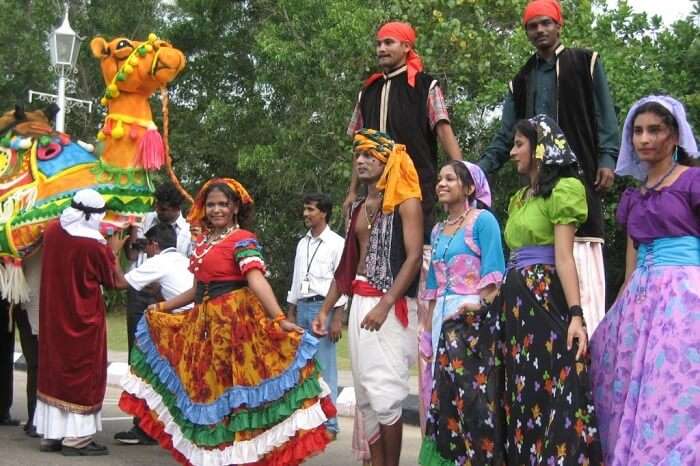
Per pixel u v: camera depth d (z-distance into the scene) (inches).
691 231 187.3
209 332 247.1
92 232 290.5
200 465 244.5
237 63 997.8
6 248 307.4
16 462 276.5
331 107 754.8
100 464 277.6
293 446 235.9
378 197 237.1
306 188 857.5
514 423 200.8
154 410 259.6
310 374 238.1
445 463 211.5
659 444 180.4
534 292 200.8
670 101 190.5
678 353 181.6
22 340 323.0
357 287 236.8
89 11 1098.1
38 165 314.5
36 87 1083.3
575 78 243.1
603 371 199.2
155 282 309.6
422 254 233.9
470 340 211.6
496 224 225.3
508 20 671.8
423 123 256.1
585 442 189.5
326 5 787.4
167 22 1100.5
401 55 260.4
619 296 200.5
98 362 291.1
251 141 932.6
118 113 318.0
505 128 259.3
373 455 237.3
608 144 239.8
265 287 241.8
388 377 229.6
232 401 240.7
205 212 254.5
